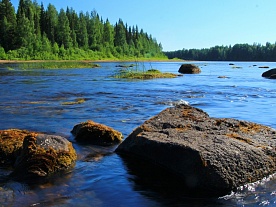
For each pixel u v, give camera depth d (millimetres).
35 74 36156
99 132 8641
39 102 15461
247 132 7590
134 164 7121
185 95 19531
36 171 6266
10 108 13578
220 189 5852
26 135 7445
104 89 22125
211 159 5973
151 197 5625
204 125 8008
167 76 34688
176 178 6371
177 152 6410
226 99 18125
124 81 28859
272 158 6613
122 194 5703
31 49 88875
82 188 5867
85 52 112250
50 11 119938
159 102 16344
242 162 6180
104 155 7668
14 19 95062
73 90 21094
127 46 138375
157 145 6812
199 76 37531
